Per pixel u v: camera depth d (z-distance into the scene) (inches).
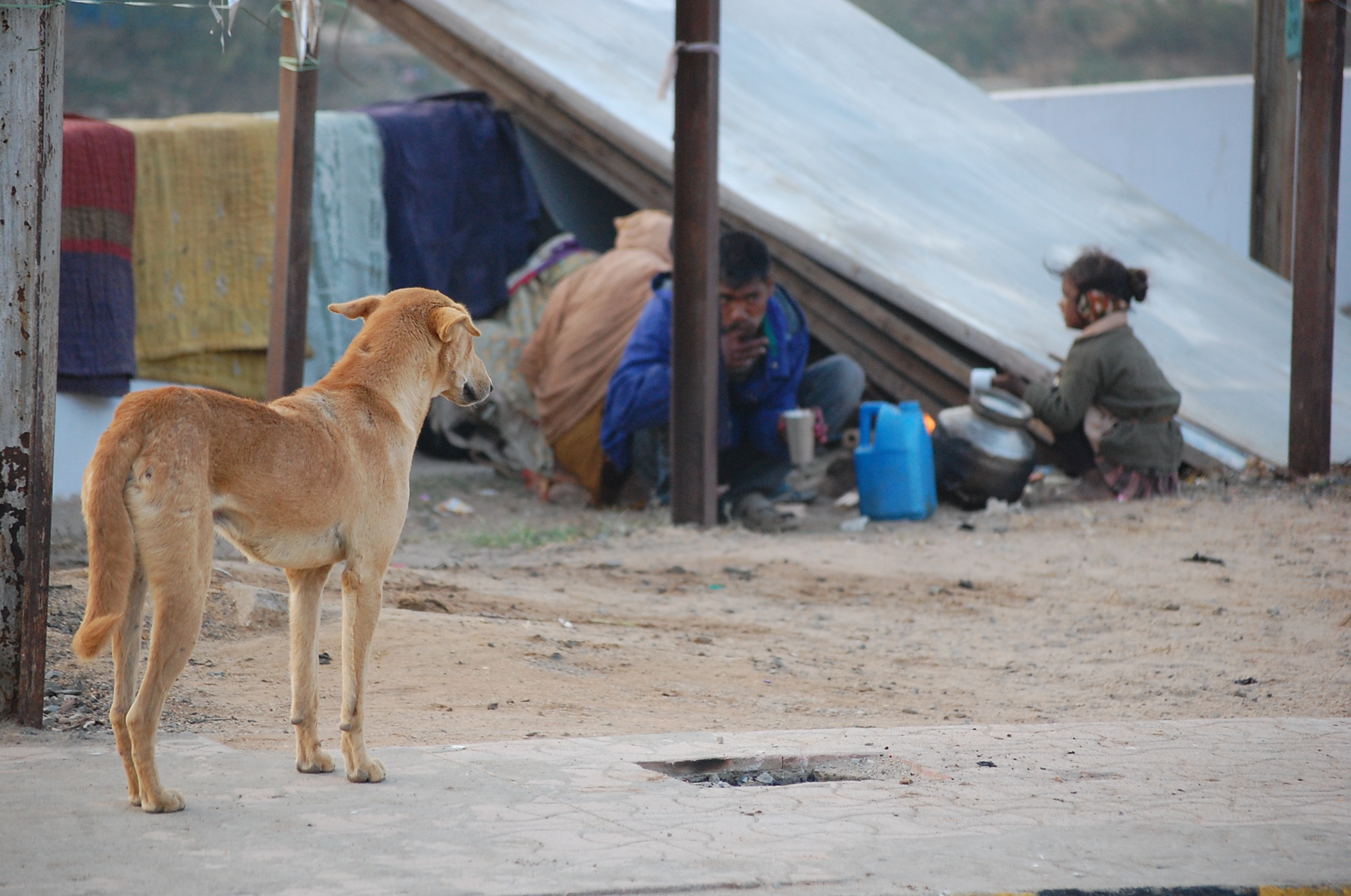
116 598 178.9
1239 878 177.0
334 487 198.4
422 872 170.6
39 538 231.3
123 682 193.0
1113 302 521.3
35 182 228.2
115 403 505.4
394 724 248.5
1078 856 183.6
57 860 172.2
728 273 506.6
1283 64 709.3
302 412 199.0
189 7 269.1
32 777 205.6
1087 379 519.5
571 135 672.4
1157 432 523.5
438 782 208.8
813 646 339.3
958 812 202.2
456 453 639.1
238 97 1772.9
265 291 559.2
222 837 181.8
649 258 602.5
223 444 187.8
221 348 547.2
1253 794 214.2
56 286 231.9
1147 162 922.1
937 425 539.5
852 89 774.5
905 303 575.8
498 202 666.8
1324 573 415.8
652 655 314.2
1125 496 526.0
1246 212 892.6
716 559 439.2
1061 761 232.8
